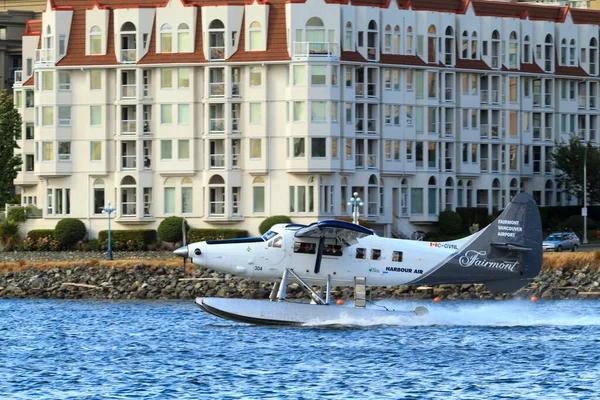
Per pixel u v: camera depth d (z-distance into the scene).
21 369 187.00
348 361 190.38
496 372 181.88
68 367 188.38
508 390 169.25
